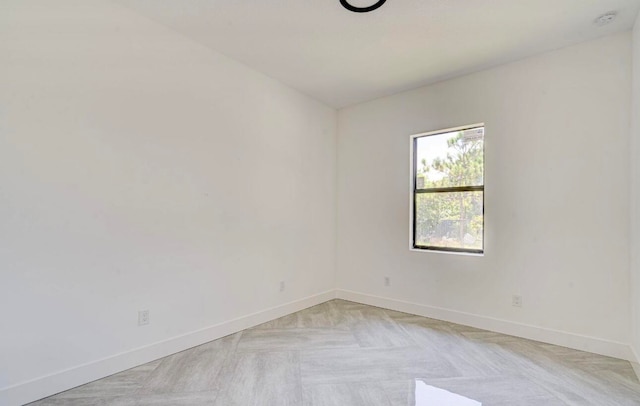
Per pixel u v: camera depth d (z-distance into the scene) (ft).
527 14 7.86
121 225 7.76
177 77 8.89
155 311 8.38
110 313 7.55
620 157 8.50
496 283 10.43
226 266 10.11
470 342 9.53
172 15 8.12
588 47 9.01
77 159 7.07
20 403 6.27
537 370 7.82
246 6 7.70
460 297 11.19
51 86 6.72
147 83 8.25
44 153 6.62
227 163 10.19
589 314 8.87
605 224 8.69
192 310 9.18
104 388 6.96
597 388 7.01
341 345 9.31
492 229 10.55
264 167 11.43
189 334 9.07
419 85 12.23
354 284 14.19
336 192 14.84
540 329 9.59
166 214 8.63
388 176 13.25
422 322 11.35
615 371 7.72
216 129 9.87
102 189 7.45
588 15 7.87
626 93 8.44
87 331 7.19
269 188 11.61
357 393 6.83
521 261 9.98
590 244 8.89
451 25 8.38
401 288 12.74
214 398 6.63
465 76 11.29
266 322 11.32
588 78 8.99
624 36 8.49
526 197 9.93
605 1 7.34
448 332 10.36
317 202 13.82
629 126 8.38
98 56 7.39
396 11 7.82
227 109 10.19
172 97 8.79
